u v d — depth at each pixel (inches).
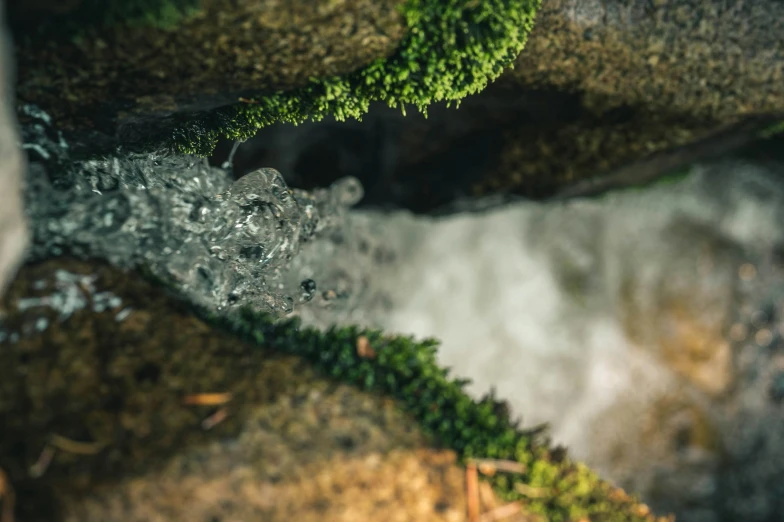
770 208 27.8
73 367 13.9
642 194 28.2
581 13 16.4
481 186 21.1
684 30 16.8
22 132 14.2
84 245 14.6
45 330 13.9
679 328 27.9
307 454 14.2
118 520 13.4
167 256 15.1
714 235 28.7
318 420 14.5
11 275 14.0
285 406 14.4
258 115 15.5
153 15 13.4
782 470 27.3
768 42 17.0
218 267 15.5
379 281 23.6
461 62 15.2
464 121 19.5
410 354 15.6
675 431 27.1
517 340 26.5
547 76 17.4
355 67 14.8
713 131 18.6
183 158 15.7
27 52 13.5
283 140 19.5
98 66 13.9
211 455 13.9
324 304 19.8
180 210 15.5
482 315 26.3
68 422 13.6
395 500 14.4
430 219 24.5
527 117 19.0
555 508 15.1
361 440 14.5
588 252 27.8
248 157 19.1
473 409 15.4
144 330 14.4
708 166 26.2
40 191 14.4
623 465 26.5
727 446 27.2
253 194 16.4
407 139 20.2
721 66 17.2
